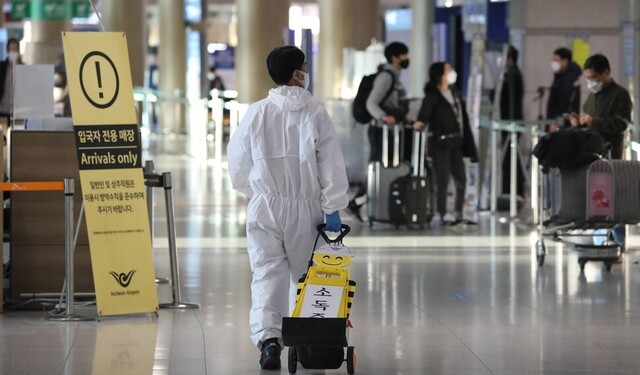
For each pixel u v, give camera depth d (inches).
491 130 1242.0
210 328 609.3
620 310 675.4
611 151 894.4
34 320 633.6
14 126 750.5
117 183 634.2
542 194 857.5
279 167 496.4
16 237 669.3
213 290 740.0
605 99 893.2
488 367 523.5
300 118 495.2
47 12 1533.0
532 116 1362.0
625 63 1306.6
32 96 738.2
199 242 997.8
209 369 513.0
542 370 518.0
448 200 1365.7
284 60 499.2
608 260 828.6
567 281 788.0
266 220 497.7
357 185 1486.2
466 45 1573.6
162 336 587.5
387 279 795.4
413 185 1103.6
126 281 634.2
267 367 501.7
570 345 573.6
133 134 638.5
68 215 631.8
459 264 872.3
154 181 677.3
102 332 597.3
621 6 1309.1
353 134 1483.8
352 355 497.4
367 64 1534.2
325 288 478.6
